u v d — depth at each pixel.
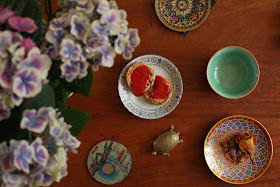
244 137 1.04
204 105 1.08
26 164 0.42
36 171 0.45
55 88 0.57
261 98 1.10
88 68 0.56
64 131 0.49
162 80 1.02
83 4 0.47
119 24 0.48
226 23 1.10
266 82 1.10
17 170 0.45
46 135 0.50
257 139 1.08
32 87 0.41
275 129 1.09
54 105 0.53
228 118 1.06
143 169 1.04
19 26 0.43
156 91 1.02
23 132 0.54
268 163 1.06
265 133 1.06
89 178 1.01
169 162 1.05
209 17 1.09
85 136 1.02
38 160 0.43
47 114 0.46
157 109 1.04
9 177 0.42
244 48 1.10
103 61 0.51
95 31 0.46
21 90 0.40
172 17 1.06
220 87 1.07
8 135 0.54
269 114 1.10
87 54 0.49
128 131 1.04
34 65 0.42
